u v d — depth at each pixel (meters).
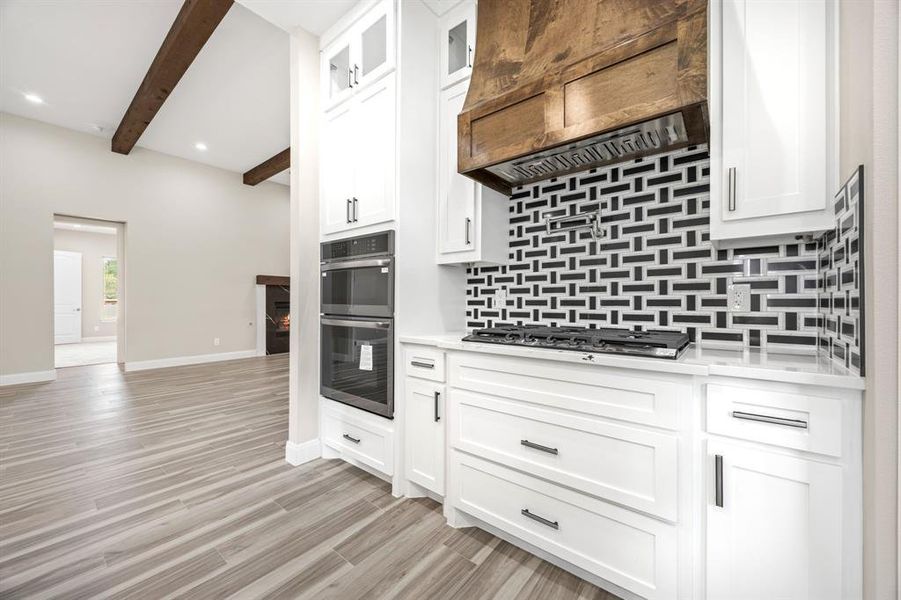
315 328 2.54
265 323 6.96
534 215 2.19
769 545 1.06
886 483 0.81
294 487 2.13
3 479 2.18
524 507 1.53
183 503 1.94
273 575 1.44
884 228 0.82
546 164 1.81
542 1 1.65
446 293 2.36
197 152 5.70
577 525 1.39
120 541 1.63
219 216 6.36
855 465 0.95
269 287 7.04
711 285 1.63
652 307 1.78
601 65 1.38
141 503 1.94
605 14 1.44
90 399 3.89
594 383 1.34
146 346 5.55
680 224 1.71
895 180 0.81
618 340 1.40
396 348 2.05
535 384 1.49
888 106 0.81
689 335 1.68
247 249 6.72
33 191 4.64
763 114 1.26
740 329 1.57
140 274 5.50
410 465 2.00
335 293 2.41
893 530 0.80
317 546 1.61
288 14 2.35
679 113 1.28
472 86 1.80
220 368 5.62
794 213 1.22
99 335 9.74
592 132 1.39
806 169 1.19
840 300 1.13
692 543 1.17
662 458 1.20
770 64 1.25
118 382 4.66
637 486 1.25
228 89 4.02
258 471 2.32
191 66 3.62
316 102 2.54
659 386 1.21
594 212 1.93
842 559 0.97
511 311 2.29
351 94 2.33
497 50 1.76
